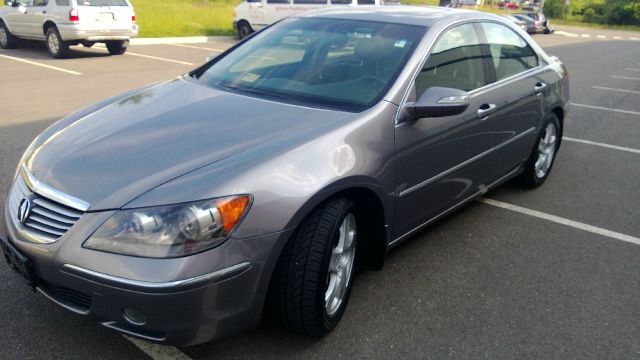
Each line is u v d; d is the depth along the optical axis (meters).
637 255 3.94
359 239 3.15
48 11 11.76
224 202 2.27
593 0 61.28
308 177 2.50
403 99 3.11
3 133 5.98
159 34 16.94
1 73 9.74
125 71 10.49
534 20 30.11
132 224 2.21
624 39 32.22
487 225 4.31
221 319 2.33
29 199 2.49
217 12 22.72
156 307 2.18
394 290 3.29
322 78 3.34
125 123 2.92
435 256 3.75
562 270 3.67
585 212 4.68
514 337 2.92
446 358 2.73
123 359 2.57
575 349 2.86
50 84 8.89
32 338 2.67
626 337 2.98
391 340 2.83
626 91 11.40
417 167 3.20
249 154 2.49
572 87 11.62
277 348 2.71
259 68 3.60
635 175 5.75
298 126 2.79
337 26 3.77
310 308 2.58
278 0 16.73
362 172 2.73
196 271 2.19
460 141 3.57
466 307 3.17
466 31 3.88
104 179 2.40
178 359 2.59
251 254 2.33
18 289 3.04
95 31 11.89
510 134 4.27
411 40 3.45
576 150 6.62
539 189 5.19
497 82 4.07
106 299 2.22
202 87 3.47
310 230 2.55
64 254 2.27
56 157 2.64
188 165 2.42
